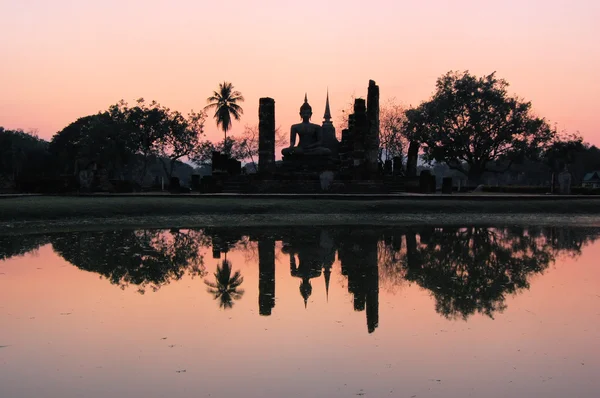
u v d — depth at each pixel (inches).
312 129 1847.9
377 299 462.6
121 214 1152.2
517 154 2844.5
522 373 294.4
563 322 389.7
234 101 2869.1
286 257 689.0
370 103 1690.5
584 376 289.9
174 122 2970.0
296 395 266.1
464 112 2839.6
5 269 587.8
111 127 2854.3
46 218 1084.5
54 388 274.1
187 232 946.7
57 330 368.5
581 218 1242.0
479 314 411.5
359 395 266.1
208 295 477.7
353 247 775.1
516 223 1135.0
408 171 1908.2
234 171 1887.3
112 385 277.9
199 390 272.2
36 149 3831.2
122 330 369.4
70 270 586.6
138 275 566.3
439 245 798.5
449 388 274.7
